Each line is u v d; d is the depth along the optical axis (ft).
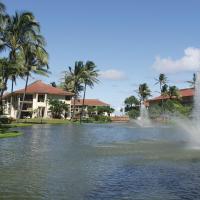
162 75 375.25
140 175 46.62
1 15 138.00
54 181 42.88
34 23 174.81
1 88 165.17
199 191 38.52
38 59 199.52
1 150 74.18
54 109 312.71
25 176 45.78
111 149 77.20
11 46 172.76
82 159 60.85
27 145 85.20
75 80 313.94
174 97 370.12
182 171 49.42
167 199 35.50
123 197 36.11
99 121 308.19
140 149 76.89
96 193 37.55
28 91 319.27
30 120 260.62
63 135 123.75
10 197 35.63
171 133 141.69
